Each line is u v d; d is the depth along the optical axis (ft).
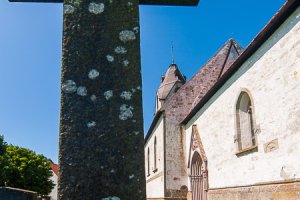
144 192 9.27
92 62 10.00
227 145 42.55
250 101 38.81
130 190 9.16
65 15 10.28
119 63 10.11
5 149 132.16
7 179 126.11
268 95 32.30
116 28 10.36
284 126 29.19
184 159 64.64
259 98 34.14
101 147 9.37
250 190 35.27
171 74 109.60
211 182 48.49
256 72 35.12
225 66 69.31
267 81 32.65
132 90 9.98
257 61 34.99
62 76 9.89
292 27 28.60
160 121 69.82
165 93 105.60
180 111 67.31
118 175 9.22
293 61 28.25
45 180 134.92
